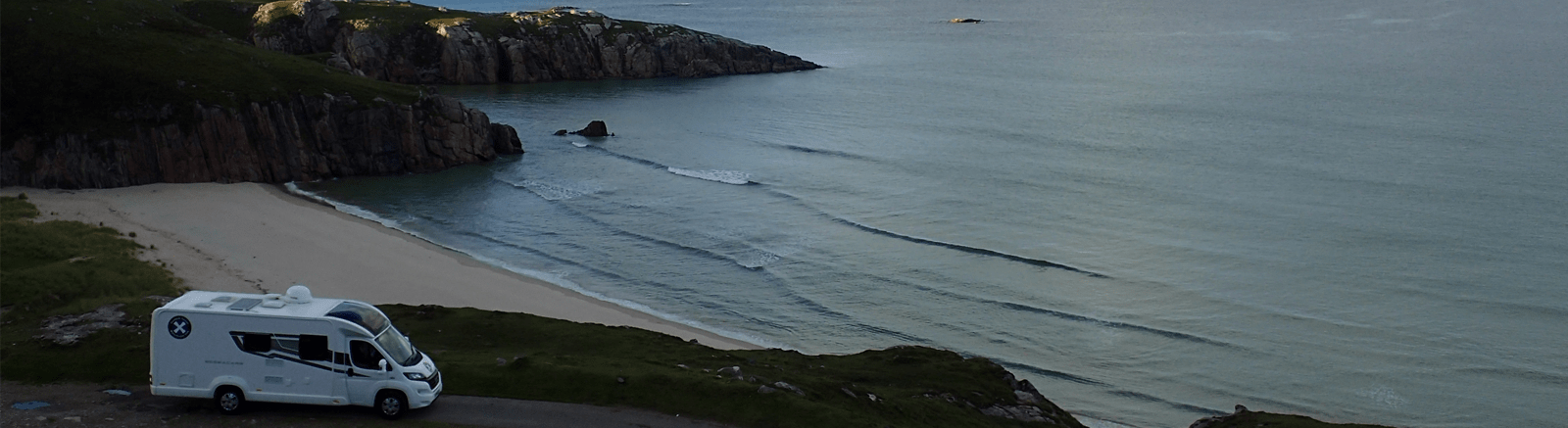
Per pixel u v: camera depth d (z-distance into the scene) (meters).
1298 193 86.00
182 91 84.00
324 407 27.30
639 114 131.88
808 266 64.44
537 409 28.52
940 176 93.75
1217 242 71.31
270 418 26.47
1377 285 61.34
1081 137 114.25
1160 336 53.09
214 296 27.64
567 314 52.03
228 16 154.62
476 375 30.34
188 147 82.31
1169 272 64.19
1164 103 139.38
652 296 58.12
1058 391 46.16
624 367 32.72
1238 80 161.62
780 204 82.38
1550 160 95.81
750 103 142.50
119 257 52.25
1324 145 106.56
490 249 67.12
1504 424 43.34
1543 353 50.88
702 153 105.19
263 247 61.56
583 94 149.25
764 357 38.69
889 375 38.75
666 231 72.81
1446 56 185.50
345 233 67.62
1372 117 123.06
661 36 174.62
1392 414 44.38
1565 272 63.41
